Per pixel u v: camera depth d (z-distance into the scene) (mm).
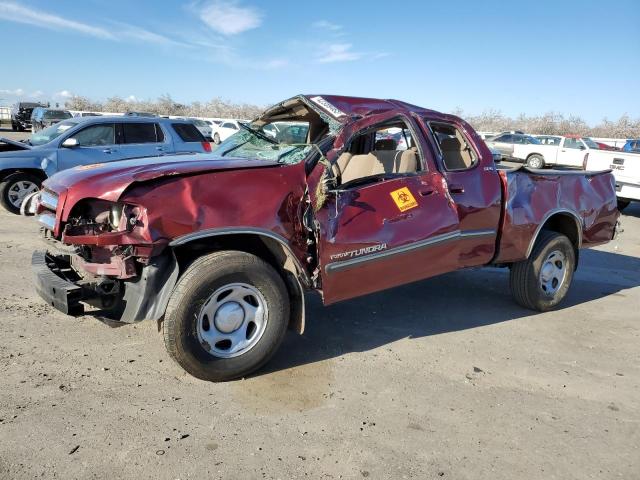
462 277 6973
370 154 4766
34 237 7648
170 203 3367
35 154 9359
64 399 3361
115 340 4293
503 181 5066
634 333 5262
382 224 4113
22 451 2824
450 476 2861
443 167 4621
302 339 4582
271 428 3197
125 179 3385
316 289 3988
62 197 3621
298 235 3789
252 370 3785
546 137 27297
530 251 5348
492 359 4422
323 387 3746
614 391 3980
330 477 2793
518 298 5676
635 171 12875
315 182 3867
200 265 3479
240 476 2750
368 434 3203
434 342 4711
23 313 4723
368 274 4105
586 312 5852
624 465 3057
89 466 2742
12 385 3484
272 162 3967
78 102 62406
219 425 3191
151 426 3129
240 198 3564
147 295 3432
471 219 4711
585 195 5887
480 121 61125
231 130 33219
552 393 3889
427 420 3406
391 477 2824
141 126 10500
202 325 3545
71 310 3357
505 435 3293
